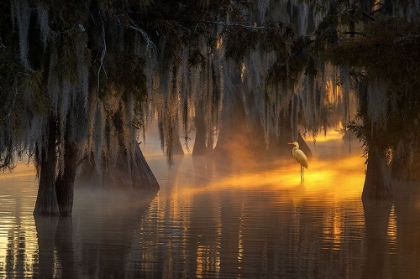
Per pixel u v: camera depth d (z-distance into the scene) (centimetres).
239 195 4362
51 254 2511
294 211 3597
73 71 2961
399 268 2308
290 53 3869
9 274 2219
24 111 2956
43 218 3350
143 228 3059
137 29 3141
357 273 2242
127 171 4675
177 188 4831
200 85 3716
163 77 3416
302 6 6053
